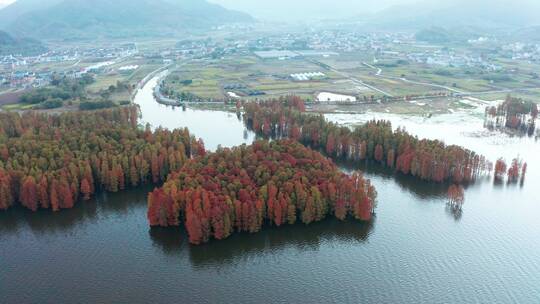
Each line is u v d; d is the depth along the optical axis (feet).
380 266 619.67
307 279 595.47
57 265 620.08
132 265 621.31
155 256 641.40
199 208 653.71
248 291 572.92
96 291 570.05
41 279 590.96
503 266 618.85
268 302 553.23
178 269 614.34
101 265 620.90
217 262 630.74
